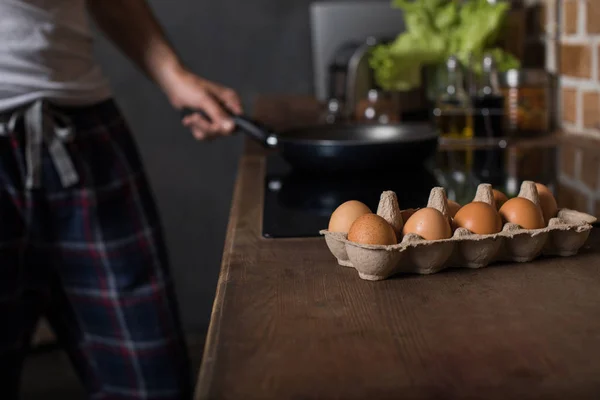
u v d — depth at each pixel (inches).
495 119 64.2
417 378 20.4
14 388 56.9
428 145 49.3
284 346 22.8
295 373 21.0
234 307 26.1
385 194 30.2
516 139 64.6
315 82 122.1
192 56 121.6
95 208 55.4
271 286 28.2
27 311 56.0
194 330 126.7
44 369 103.9
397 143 47.4
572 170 50.1
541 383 19.9
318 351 22.3
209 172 124.0
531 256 30.0
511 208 30.4
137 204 57.9
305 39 120.7
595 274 28.4
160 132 122.2
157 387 59.2
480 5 70.2
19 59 50.8
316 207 40.7
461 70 65.0
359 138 55.5
